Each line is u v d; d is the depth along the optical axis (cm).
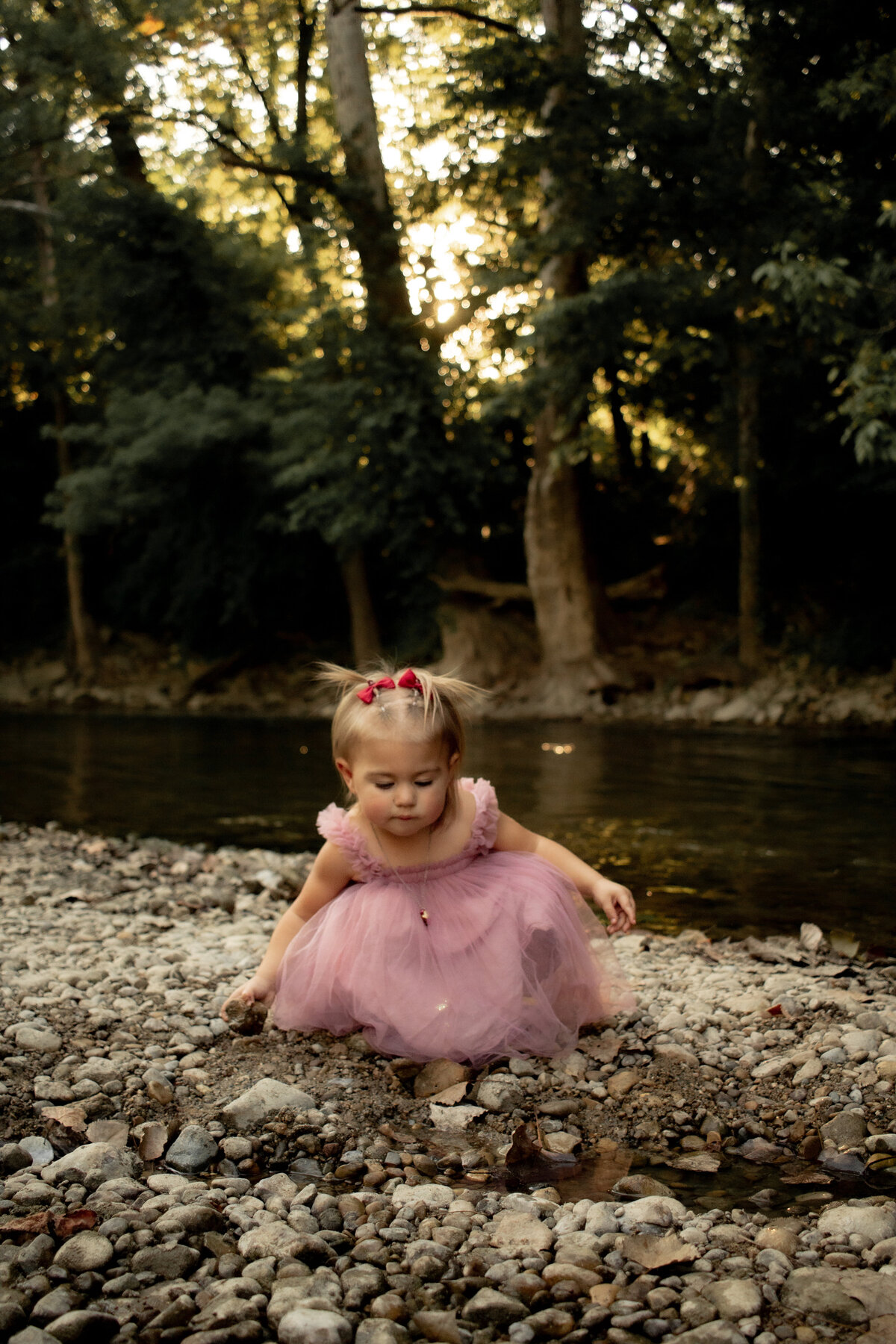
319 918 294
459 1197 201
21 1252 175
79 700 2264
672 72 1464
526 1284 169
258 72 2058
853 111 1128
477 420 1747
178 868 534
